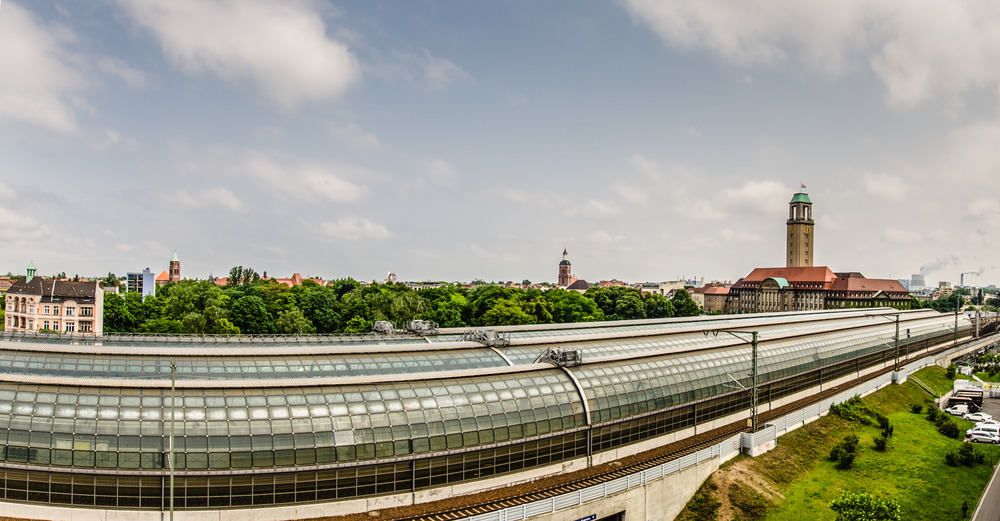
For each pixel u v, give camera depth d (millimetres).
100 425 51781
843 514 65062
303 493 55000
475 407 64375
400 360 73750
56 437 50844
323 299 188000
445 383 66062
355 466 56156
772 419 93750
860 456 91500
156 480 51688
